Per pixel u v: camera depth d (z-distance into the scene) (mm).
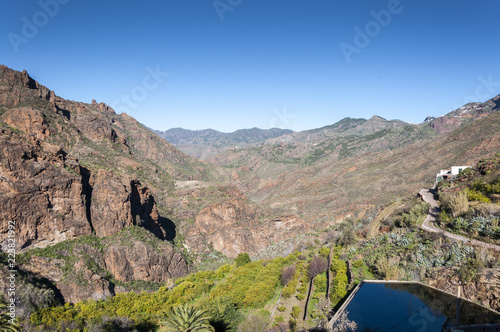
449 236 36281
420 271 32062
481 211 36562
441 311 25531
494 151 119438
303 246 76875
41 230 64438
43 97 126062
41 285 54281
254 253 107375
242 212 123812
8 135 66188
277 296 45406
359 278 36344
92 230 73750
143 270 73500
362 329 24062
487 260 28188
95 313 39938
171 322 28969
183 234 114312
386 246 42000
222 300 39031
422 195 67875
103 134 143375
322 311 32219
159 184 137625
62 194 69062
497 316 23000
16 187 62094
